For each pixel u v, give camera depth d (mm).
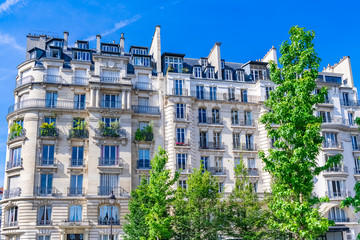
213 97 49188
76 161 42750
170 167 44344
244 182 39500
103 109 43625
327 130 50812
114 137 43156
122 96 45062
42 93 44156
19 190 40906
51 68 45719
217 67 51500
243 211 37562
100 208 41344
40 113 43219
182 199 37625
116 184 42281
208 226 36625
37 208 40375
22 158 41875
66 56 48031
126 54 52438
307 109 21719
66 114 43906
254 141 48656
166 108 46625
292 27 23516
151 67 48062
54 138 42531
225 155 47062
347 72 56812
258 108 49969
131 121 44938
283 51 23734
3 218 42156
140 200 36719
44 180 41594
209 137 47250
